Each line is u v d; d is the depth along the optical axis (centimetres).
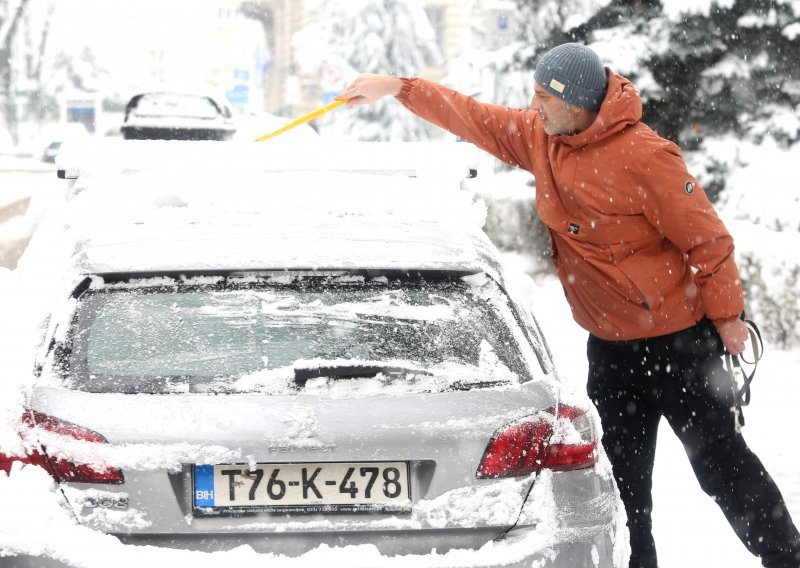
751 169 1543
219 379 378
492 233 1950
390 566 362
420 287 412
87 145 554
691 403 529
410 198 475
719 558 628
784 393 1016
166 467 361
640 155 498
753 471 527
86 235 433
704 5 1555
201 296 401
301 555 363
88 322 395
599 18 1688
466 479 373
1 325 411
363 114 3478
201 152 551
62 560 353
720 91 1599
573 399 405
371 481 370
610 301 526
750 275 1218
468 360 396
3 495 358
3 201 1653
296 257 407
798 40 1559
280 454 364
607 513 396
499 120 561
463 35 8025
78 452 362
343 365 379
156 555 355
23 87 6575
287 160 538
